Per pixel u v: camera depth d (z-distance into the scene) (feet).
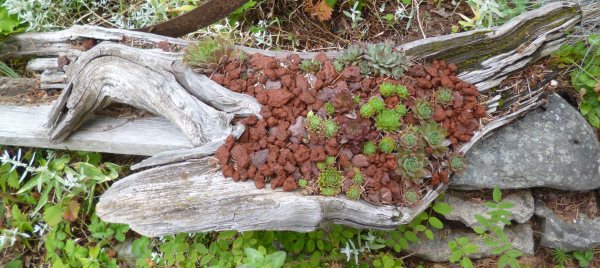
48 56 3.76
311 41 3.98
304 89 2.93
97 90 3.20
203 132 2.92
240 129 2.85
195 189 2.80
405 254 3.54
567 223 3.49
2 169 3.71
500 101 3.17
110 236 3.70
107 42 3.38
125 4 4.17
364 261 3.42
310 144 2.85
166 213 2.78
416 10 3.86
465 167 3.01
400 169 2.81
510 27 3.15
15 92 3.58
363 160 2.81
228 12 3.44
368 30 3.94
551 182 3.25
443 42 3.16
